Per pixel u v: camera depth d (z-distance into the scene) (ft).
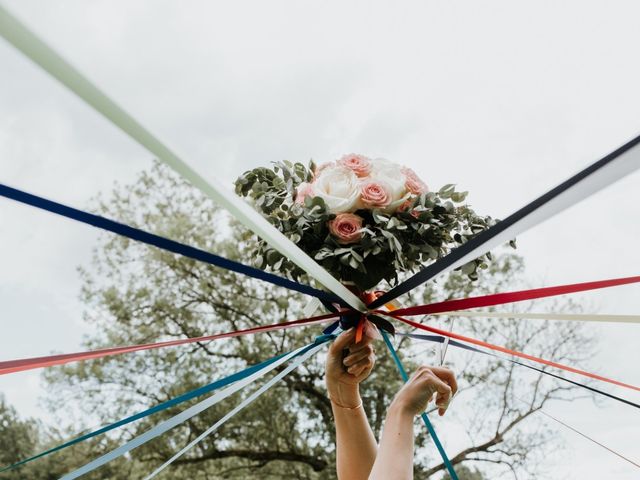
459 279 29.43
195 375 27.17
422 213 3.96
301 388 27.27
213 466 27.40
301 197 4.13
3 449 26.05
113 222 2.29
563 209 1.97
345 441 4.08
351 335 4.00
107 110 1.39
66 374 26.89
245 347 28.22
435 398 3.22
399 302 4.71
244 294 28.55
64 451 26.18
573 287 3.43
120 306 27.91
